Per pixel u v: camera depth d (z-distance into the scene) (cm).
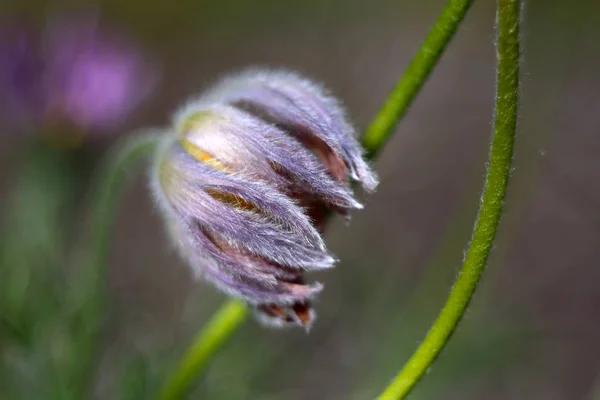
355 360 33
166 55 52
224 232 22
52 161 31
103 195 26
